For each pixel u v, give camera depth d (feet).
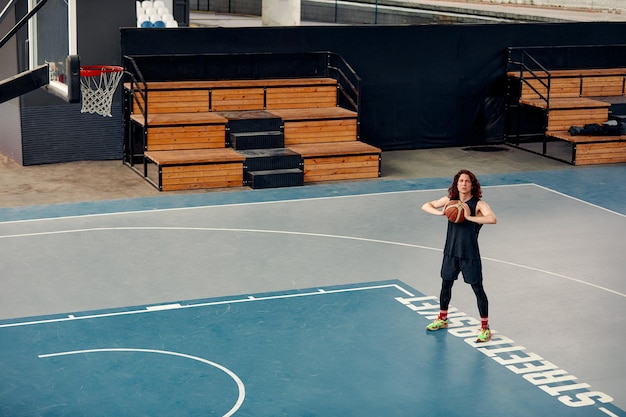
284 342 38.93
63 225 54.19
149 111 68.18
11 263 47.62
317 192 62.95
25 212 56.70
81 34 67.56
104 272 46.70
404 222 56.13
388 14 115.96
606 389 35.24
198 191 62.75
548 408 33.68
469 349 38.60
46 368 36.01
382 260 49.29
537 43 80.18
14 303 42.52
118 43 68.80
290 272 47.29
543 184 66.49
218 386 34.83
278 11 94.32
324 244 51.67
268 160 64.54
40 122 67.92
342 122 70.03
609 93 81.61
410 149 77.97
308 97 72.28
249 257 49.32
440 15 113.09
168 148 65.57
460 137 79.41
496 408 33.63
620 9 100.78
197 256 49.32
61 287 44.60
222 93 69.72
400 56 76.02
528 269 48.42
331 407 33.42
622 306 43.70
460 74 78.18
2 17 38.11
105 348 37.93
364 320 41.42
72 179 65.00
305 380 35.50
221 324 40.65
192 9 133.80
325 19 119.75
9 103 68.90
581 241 53.31
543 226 56.08
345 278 46.57
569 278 47.21
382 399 34.12
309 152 65.92
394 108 76.79
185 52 70.08
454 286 45.73
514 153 77.15
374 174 67.82
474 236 38.78
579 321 41.75
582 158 73.00
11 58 61.52
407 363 37.17
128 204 59.00
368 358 37.55
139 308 42.27
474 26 77.66
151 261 48.42
